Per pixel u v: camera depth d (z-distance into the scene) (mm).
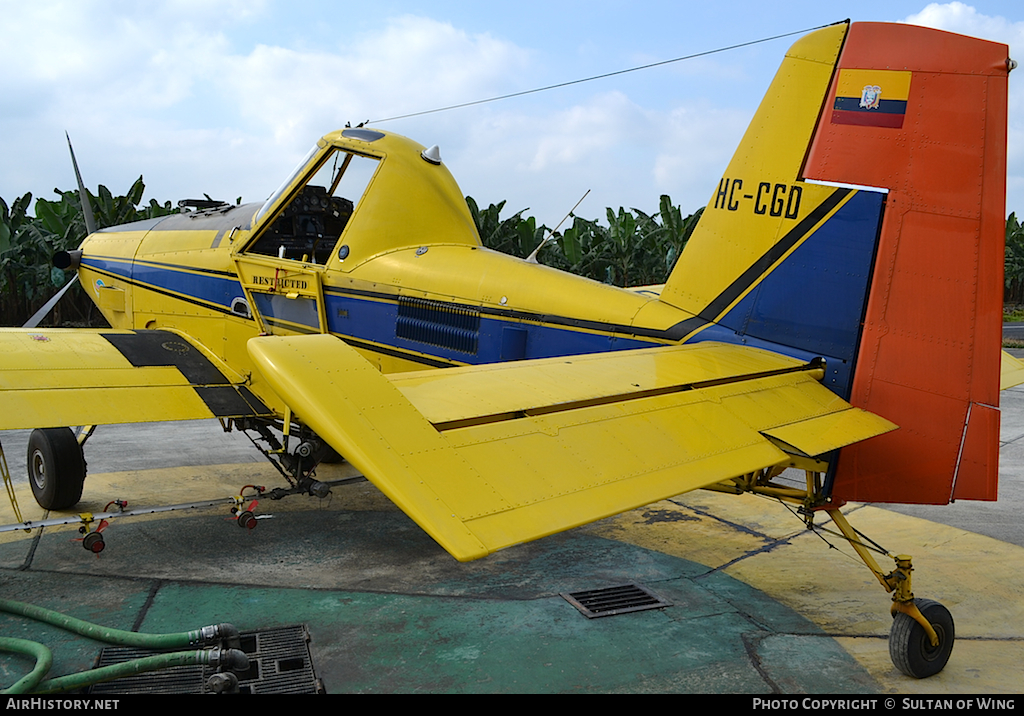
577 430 2301
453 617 3904
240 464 7164
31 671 3205
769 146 3920
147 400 4637
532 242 19719
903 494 3609
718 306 4051
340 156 5605
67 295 18859
